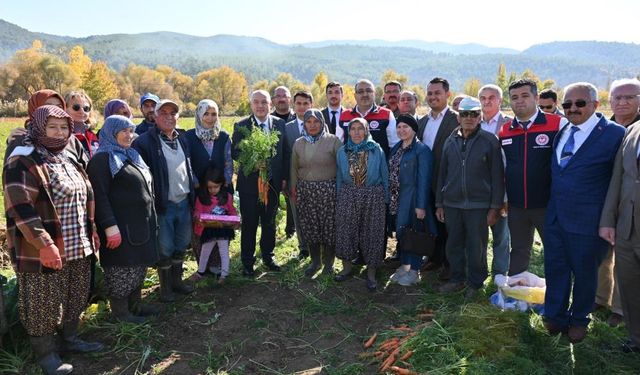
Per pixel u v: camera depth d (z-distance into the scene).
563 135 4.36
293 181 5.93
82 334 4.49
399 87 7.43
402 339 4.30
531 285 4.99
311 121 5.61
